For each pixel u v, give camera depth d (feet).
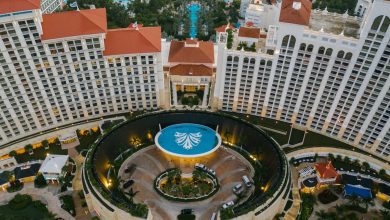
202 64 566.77
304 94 458.50
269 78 460.14
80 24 425.69
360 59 396.98
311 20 445.78
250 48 452.76
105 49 451.12
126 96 505.66
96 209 393.91
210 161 460.96
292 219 395.34
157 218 388.16
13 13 378.73
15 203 407.03
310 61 424.87
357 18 450.30
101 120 502.79
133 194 400.67
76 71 453.58
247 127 467.11
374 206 411.95
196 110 495.82
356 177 431.84
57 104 472.85
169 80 571.69
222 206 395.34
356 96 424.87
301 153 451.94
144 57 467.52
